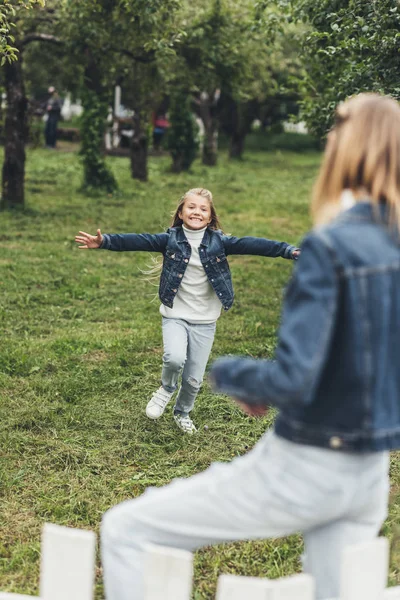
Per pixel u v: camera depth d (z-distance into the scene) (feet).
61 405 18.47
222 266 15.96
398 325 6.76
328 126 26.11
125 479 14.98
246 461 7.28
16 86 46.98
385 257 6.70
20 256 35.88
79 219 46.73
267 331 25.70
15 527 13.06
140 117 67.36
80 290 30.12
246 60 49.55
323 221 7.11
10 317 26.32
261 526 7.14
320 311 6.40
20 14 41.32
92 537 7.03
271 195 65.51
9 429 17.07
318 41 26.45
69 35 44.21
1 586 11.32
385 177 6.95
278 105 121.90
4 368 20.99
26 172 69.67
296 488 6.86
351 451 6.73
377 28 21.09
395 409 6.84
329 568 7.41
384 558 6.93
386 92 21.36
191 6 46.85
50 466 15.43
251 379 6.71
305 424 6.80
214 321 16.43
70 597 7.18
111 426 17.39
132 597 7.48
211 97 89.40
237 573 11.86
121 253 38.17
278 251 15.76
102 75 55.72
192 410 18.35
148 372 21.13
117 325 26.03
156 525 7.43
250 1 46.57
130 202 55.26
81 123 58.49
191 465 15.66
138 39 42.14
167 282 16.03
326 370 6.71
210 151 90.68
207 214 15.80
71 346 23.11
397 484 14.80
